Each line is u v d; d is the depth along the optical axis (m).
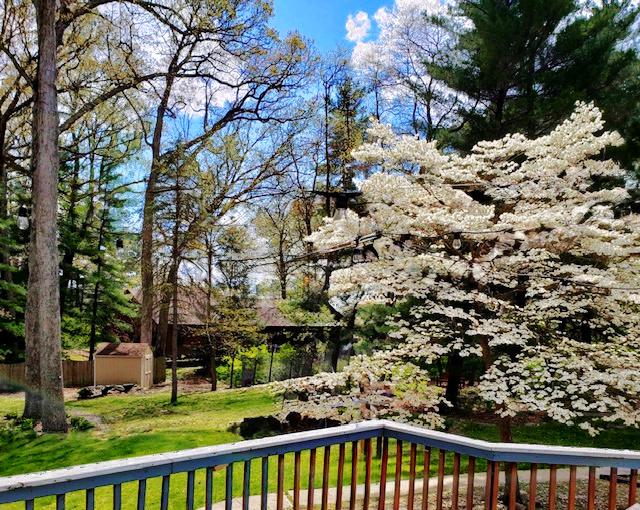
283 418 7.30
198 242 13.20
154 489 5.09
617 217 8.50
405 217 5.07
